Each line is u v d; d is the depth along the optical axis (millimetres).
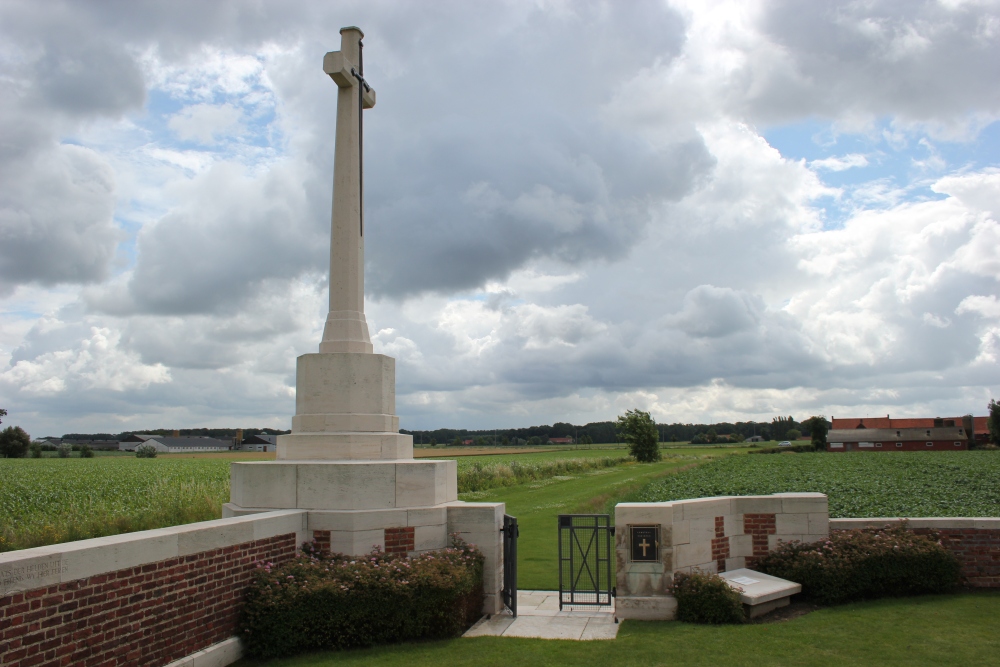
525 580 10633
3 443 66500
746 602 7492
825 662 5992
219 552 6234
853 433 99125
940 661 5957
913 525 8703
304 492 7680
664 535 7852
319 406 8422
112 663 5020
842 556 8062
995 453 69500
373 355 8578
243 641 6410
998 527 8469
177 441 105438
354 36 9312
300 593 6566
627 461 57688
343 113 9070
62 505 18125
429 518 7949
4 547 13125
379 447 8336
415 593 6852
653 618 7727
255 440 110250
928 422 112562
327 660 6320
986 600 7918
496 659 6281
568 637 7094
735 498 8672
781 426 144250
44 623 4512
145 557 5387
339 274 8797
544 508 19641
